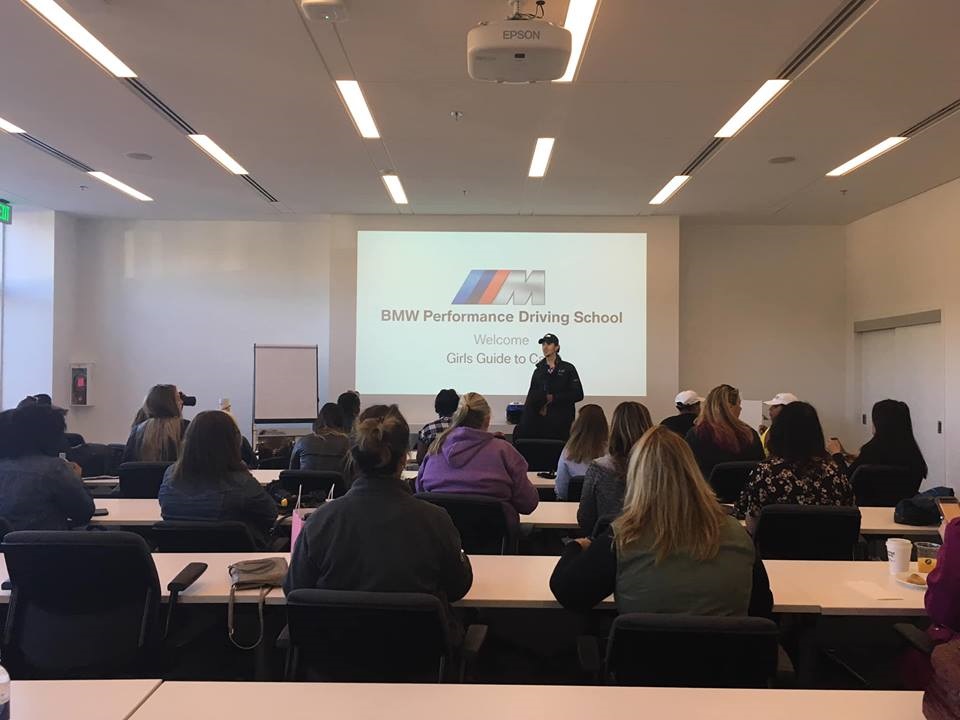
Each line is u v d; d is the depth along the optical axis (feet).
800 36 12.26
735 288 29.09
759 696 5.05
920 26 11.87
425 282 26.71
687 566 6.15
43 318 27.58
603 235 26.76
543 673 9.95
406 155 19.36
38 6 11.59
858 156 19.29
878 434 14.21
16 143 18.90
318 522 6.71
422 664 5.97
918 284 23.73
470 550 10.19
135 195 24.71
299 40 12.55
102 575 6.97
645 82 14.25
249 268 29.37
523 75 10.89
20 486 9.86
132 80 14.53
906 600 7.15
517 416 24.90
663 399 26.40
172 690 5.02
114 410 28.99
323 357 29.32
